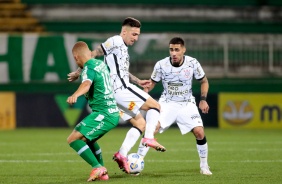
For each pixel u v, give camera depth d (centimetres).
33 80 6994
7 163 3453
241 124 6488
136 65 7019
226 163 3384
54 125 6475
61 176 2862
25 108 6462
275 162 3425
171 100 2958
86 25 8131
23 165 3350
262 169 3091
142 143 2711
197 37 7275
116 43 2756
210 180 2644
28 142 4888
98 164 2583
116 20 8144
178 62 2892
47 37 6994
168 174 2895
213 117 6544
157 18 8169
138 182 2559
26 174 2950
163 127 2933
